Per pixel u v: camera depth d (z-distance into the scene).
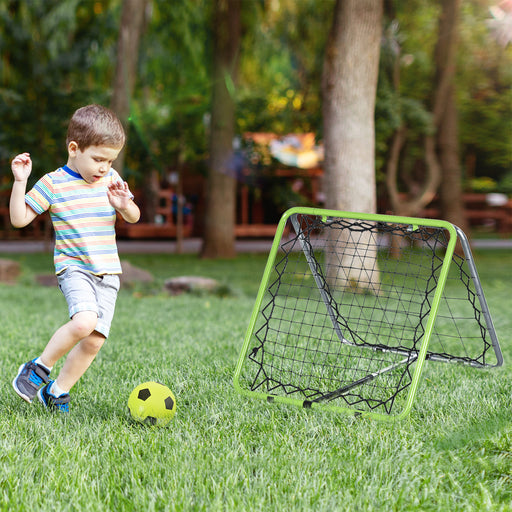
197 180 21.66
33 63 13.71
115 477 1.81
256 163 14.92
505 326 5.25
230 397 2.66
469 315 5.89
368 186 7.44
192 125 14.45
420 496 1.73
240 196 22.58
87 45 14.47
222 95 13.40
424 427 2.29
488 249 15.80
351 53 7.30
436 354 3.12
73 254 2.32
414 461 1.94
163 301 6.96
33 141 13.19
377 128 11.01
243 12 13.88
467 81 12.91
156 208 22.23
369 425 2.32
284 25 13.69
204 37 14.34
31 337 4.21
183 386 2.84
